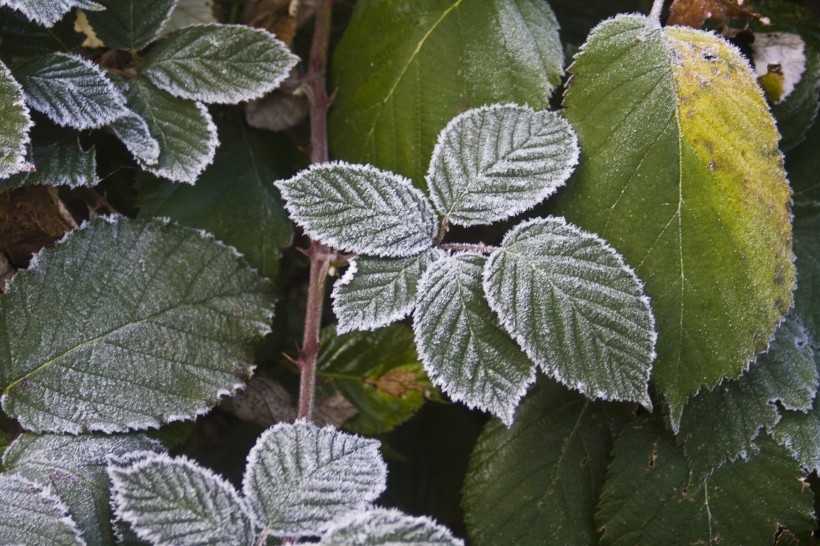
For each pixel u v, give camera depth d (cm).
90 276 83
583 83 83
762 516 84
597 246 82
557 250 82
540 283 81
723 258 82
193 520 79
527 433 85
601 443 85
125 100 83
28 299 83
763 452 84
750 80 83
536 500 85
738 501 84
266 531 80
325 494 80
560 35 88
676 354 82
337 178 82
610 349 81
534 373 81
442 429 90
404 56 85
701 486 84
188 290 84
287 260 89
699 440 83
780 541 84
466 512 85
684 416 83
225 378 83
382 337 87
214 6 88
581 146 83
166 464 80
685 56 83
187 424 84
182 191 86
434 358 81
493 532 85
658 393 82
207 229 86
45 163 83
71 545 80
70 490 82
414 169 85
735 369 82
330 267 84
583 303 81
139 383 83
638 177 82
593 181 83
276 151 87
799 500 84
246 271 84
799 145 87
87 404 82
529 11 85
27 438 82
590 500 85
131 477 79
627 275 81
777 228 82
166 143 84
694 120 82
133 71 85
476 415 90
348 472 80
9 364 82
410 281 82
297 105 87
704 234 82
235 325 84
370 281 82
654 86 83
